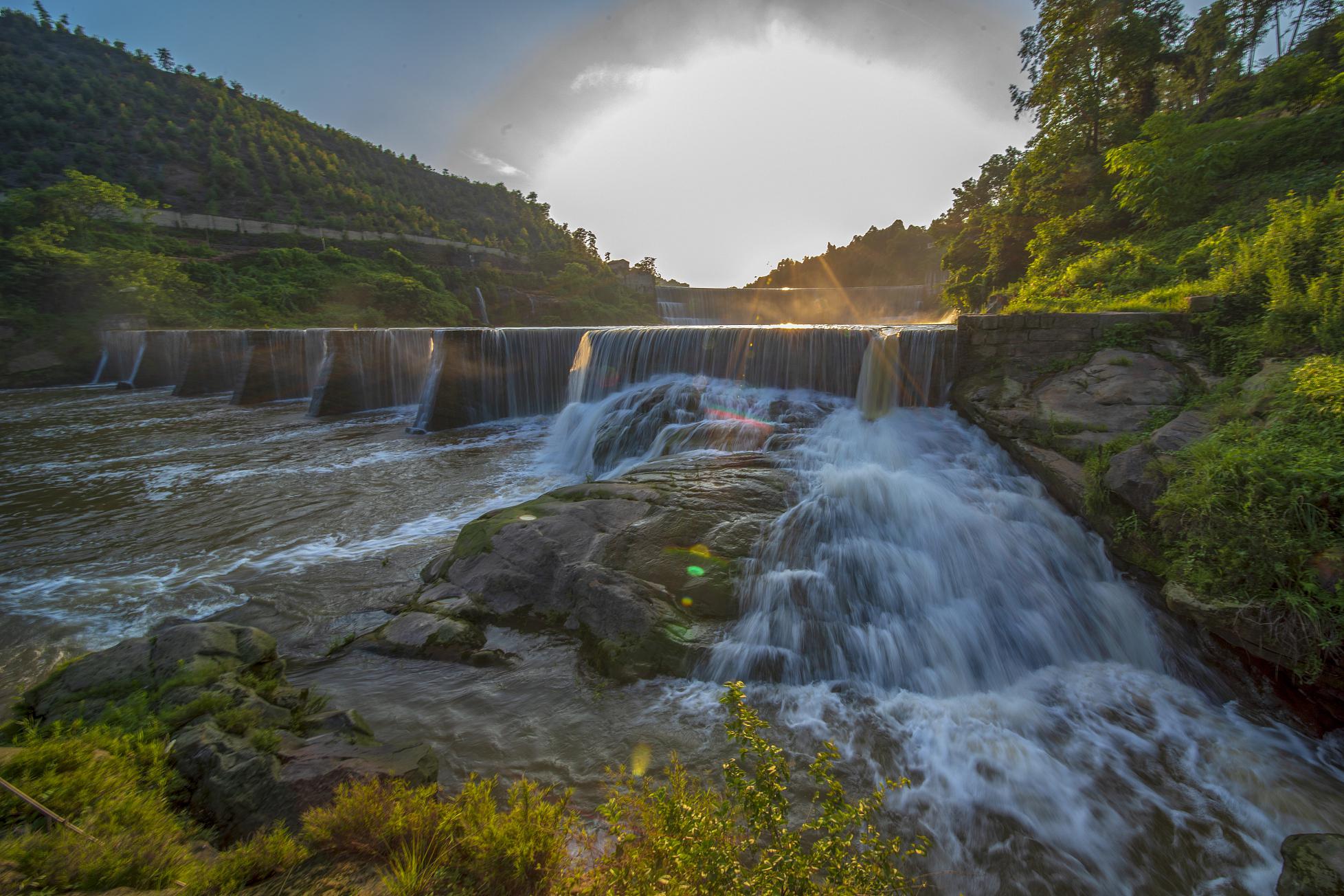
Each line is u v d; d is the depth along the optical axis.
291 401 25.28
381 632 6.20
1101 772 4.50
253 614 6.75
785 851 2.52
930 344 11.52
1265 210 13.86
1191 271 12.55
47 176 79.75
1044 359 10.34
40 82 104.06
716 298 75.06
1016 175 26.11
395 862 2.86
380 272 58.56
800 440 10.67
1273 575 4.73
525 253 97.12
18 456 14.81
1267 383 6.56
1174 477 6.05
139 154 91.75
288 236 66.56
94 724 4.03
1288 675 4.96
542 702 5.25
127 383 31.33
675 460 9.80
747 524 7.34
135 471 13.05
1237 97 24.80
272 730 4.11
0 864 2.39
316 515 10.12
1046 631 6.15
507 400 19.11
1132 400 8.41
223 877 2.68
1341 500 4.53
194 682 4.45
